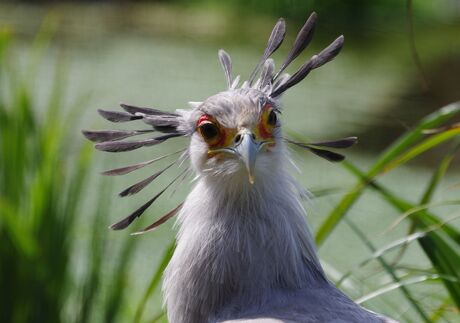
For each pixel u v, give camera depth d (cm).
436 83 2141
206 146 629
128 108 662
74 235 1095
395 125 1916
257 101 628
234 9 2867
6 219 1000
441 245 712
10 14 2866
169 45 2592
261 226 615
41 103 1820
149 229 670
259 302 598
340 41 649
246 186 619
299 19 2364
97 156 1667
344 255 1289
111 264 1124
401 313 761
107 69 2342
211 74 2308
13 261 1031
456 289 692
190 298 618
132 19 2869
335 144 653
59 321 1048
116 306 1046
